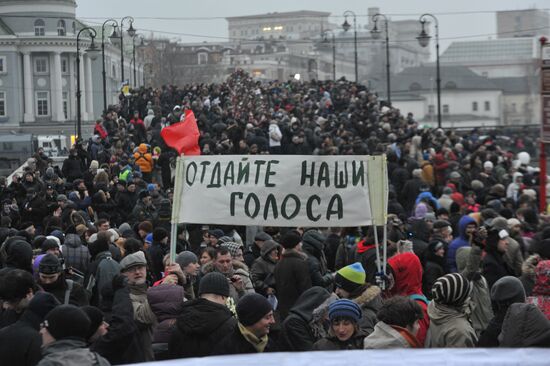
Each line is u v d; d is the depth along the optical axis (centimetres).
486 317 1248
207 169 1191
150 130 4631
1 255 1505
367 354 556
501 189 2614
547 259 1205
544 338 946
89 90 14688
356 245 1573
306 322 1057
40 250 1469
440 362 555
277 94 7006
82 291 1093
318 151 3853
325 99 6078
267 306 942
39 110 14675
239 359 554
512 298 1039
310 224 1173
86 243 1764
